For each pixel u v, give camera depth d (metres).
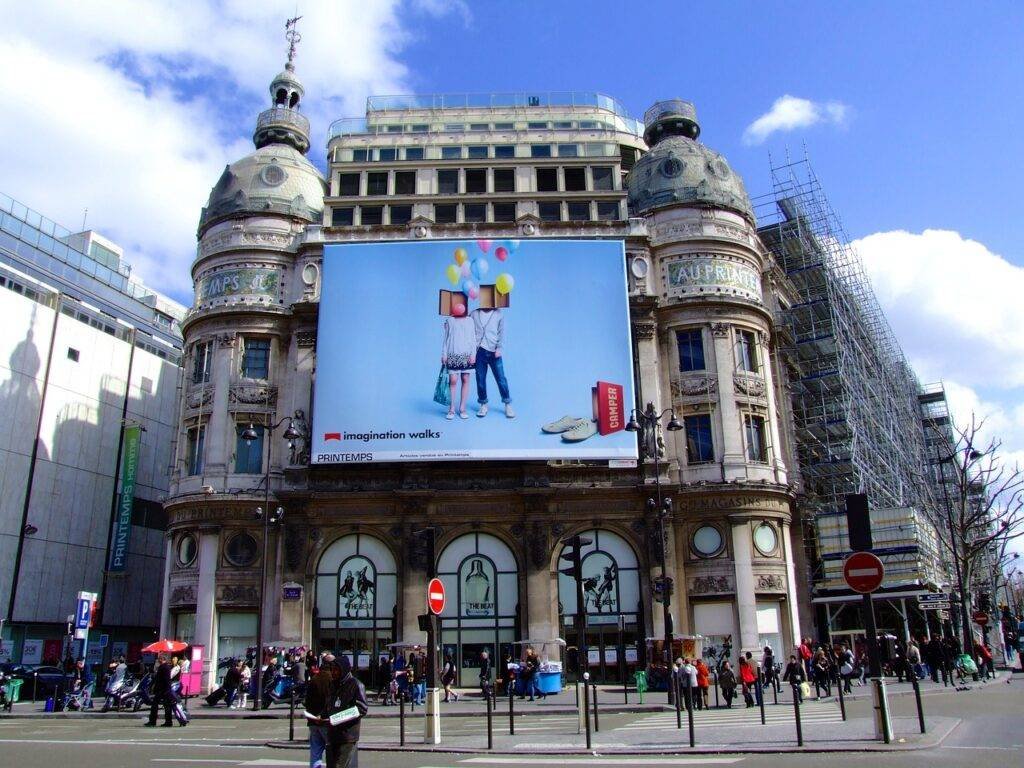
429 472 43.38
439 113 56.91
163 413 65.25
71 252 66.50
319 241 47.41
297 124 54.38
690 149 51.06
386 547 43.28
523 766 16.22
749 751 17.69
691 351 46.00
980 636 64.81
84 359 58.56
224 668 41.53
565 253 45.44
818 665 34.19
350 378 43.66
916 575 48.72
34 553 53.09
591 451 42.56
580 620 21.88
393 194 49.69
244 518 43.28
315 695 13.12
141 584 60.78
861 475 50.88
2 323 52.41
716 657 41.31
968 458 54.53
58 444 55.69
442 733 23.80
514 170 50.56
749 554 42.28
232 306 46.41
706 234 47.53
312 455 42.59
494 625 42.22
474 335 44.22
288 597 41.75
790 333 53.50
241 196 48.66
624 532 42.97
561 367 43.81
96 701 39.31
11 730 25.77
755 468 43.97
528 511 42.88
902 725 20.89
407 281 45.03
